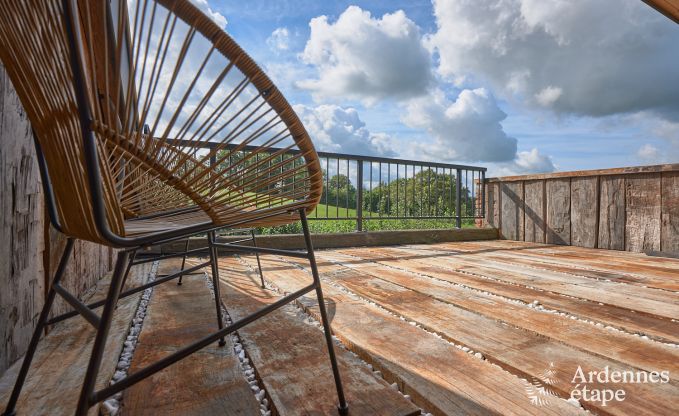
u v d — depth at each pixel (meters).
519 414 0.78
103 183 0.53
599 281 2.19
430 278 2.27
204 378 0.96
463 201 5.43
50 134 0.53
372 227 4.93
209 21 0.58
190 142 0.65
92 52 0.48
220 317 1.25
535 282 2.14
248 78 0.66
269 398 0.86
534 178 4.77
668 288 2.00
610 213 4.02
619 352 1.09
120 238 0.52
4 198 0.99
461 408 0.80
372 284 2.09
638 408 0.79
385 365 1.01
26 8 0.46
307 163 0.83
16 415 0.78
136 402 0.83
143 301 1.74
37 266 1.20
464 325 1.35
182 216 1.08
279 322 1.42
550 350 1.12
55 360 1.07
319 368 1.01
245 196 0.73
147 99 0.55
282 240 3.76
